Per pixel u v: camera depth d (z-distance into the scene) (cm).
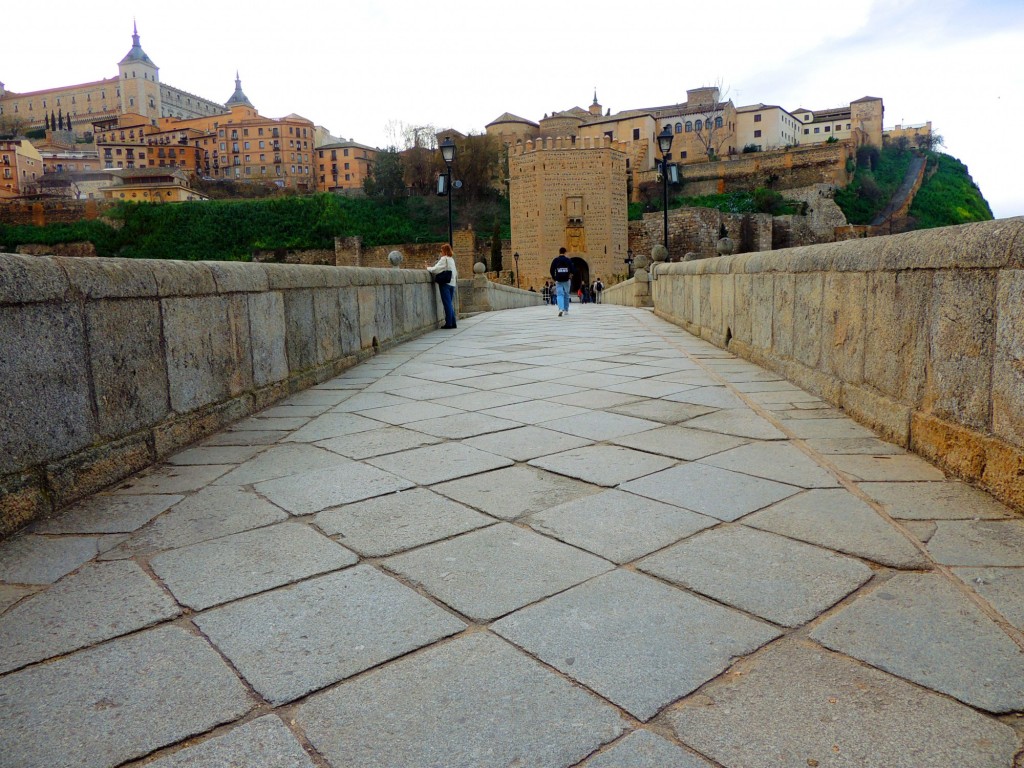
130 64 12306
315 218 6644
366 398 518
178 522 260
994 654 160
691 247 5969
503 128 8031
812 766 127
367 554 225
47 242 6612
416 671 159
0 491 246
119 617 188
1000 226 257
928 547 218
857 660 159
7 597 201
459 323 1309
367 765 130
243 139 10244
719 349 759
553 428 396
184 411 380
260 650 170
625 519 250
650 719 141
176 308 374
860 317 391
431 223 6938
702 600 189
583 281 5747
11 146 9156
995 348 258
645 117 7738
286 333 535
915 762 127
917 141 9575
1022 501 242
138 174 8406
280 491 294
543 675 156
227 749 135
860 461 312
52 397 276
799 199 6944
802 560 212
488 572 210
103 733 140
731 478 294
